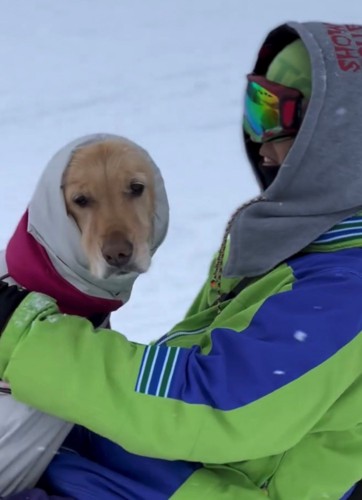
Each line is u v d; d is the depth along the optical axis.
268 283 1.91
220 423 1.72
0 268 2.07
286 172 1.86
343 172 1.83
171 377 1.74
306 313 1.76
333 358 1.74
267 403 1.72
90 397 1.73
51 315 1.80
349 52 1.85
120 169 2.05
